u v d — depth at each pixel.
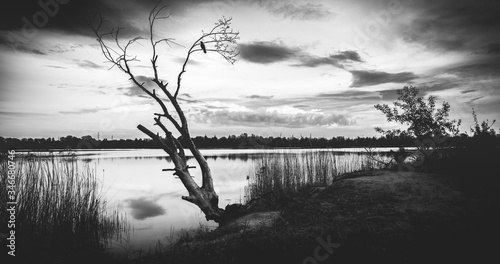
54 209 6.56
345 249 3.83
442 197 4.89
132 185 15.95
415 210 4.60
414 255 3.54
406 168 7.05
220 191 12.53
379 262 3.51
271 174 10.24
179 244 5.67
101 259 5.50
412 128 8.57
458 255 3.42
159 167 24.11
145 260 4.98
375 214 4.69
